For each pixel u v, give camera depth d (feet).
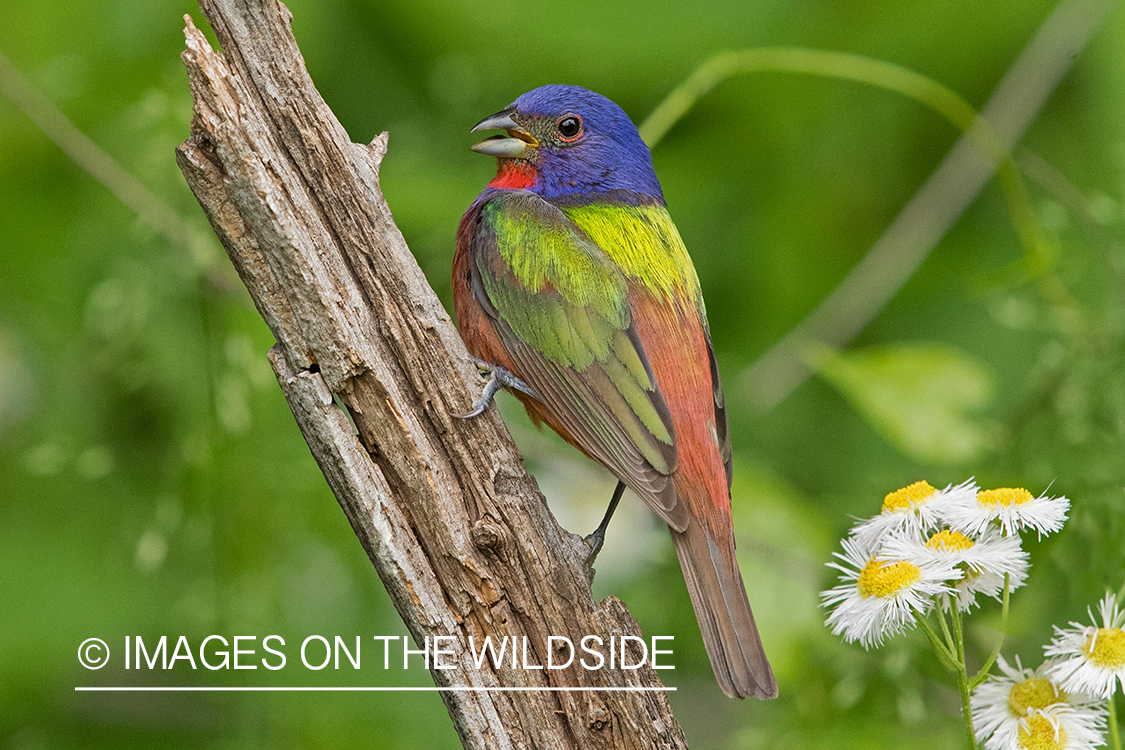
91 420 34.09
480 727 21.43
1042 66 36.40
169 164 32.22
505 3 36.63
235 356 30.63
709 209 38.19
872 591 19.44
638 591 35.19
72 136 31.17
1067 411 31.50
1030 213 33.96
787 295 38.04
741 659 24.26
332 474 21.31
